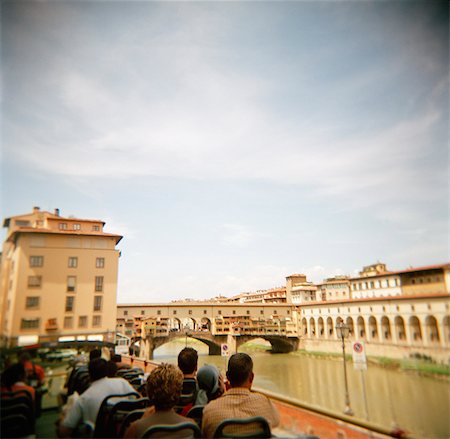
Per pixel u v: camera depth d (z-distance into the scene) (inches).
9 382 118.6
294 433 110.8
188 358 151.1
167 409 96.8
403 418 96.7
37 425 116.6
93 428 112.4
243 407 105.8
